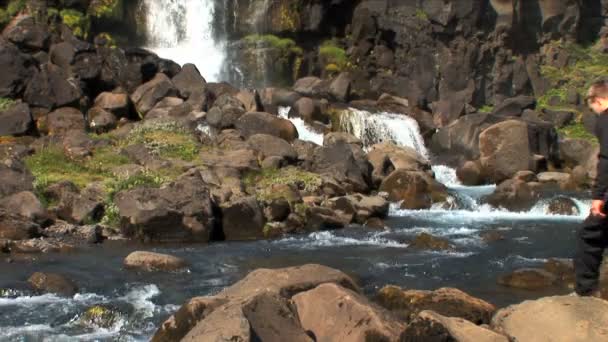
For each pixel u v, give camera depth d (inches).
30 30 992.2
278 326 311.4
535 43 1279.5
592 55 1291.8
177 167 761.6
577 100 1187.3
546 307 313.9
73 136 822.5
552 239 633.6
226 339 284.4
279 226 657.6
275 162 810.8
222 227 638.5
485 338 300.8
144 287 463.2
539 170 949.2
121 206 631.2
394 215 748.0
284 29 1290.6
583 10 1310.3
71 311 412.5
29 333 377.1
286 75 1268.5
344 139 932.6
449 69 1197.7
